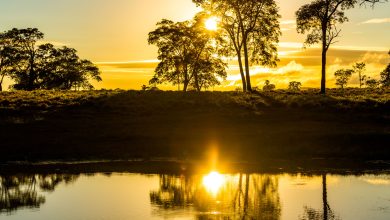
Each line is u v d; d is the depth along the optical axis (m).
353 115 44.97
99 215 19.30
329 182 25.38
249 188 24.05
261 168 29.97
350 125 41.16
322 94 58.97
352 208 20.02
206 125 42.16
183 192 23.23
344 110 47.22
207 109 48.66
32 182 26.16
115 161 32.94
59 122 43.50
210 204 20.91
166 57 80.12
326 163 31.50
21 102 51.59
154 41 80.12
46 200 21.94
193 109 48.91
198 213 19.34
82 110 48.47
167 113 47.47
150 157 34.28
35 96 56.56
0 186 25.16
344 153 34.03
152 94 57.22
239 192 23.19
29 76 96.00
